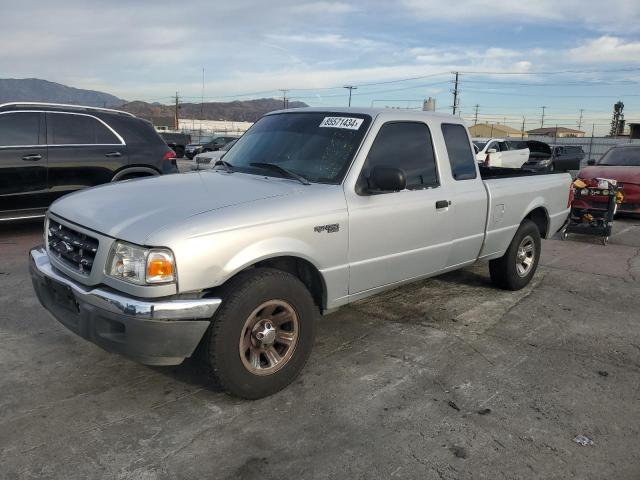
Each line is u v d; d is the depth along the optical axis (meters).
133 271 3.00
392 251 4.21
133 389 3.55
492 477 2.77
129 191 3.71
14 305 5.03
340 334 4.60
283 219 3.43
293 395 3.53
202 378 3.72
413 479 2.74
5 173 7.42
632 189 11.24
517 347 4.45
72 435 3.02
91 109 8.20
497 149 20.89
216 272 3.12
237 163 4.47
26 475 2.67
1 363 3.87
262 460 2.85
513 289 5.99
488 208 5.16
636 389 3.78
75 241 3.35
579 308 5.52
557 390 3.72
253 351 3.38
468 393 3.63
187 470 2.76
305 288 3.54
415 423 3.24
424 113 4.72
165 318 2.96
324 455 2.91
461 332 4.74
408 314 5.16
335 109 4.52
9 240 7.73
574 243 9.28
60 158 7.80
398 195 4.22
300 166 4.11
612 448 3.05
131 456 2.85
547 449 3.02
